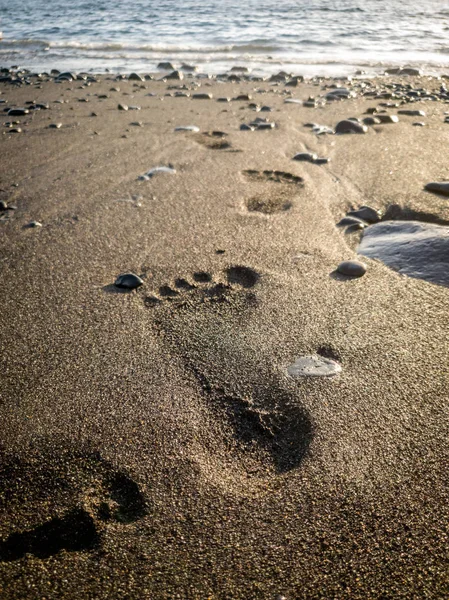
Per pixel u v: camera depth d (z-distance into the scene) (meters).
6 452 0.33
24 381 0.39
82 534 0.29
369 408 0.36
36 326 0.46
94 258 0.56
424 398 0.36
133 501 0.30
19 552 0.28
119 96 1.38
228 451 0.34
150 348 0.43
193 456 0.33
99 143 0.95
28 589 0.26
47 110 1.23
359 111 1.15
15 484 0.31
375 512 0.29
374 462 0.32
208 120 1.10
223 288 0.51
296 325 0.45
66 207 0.68
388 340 0.42
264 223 0.63
